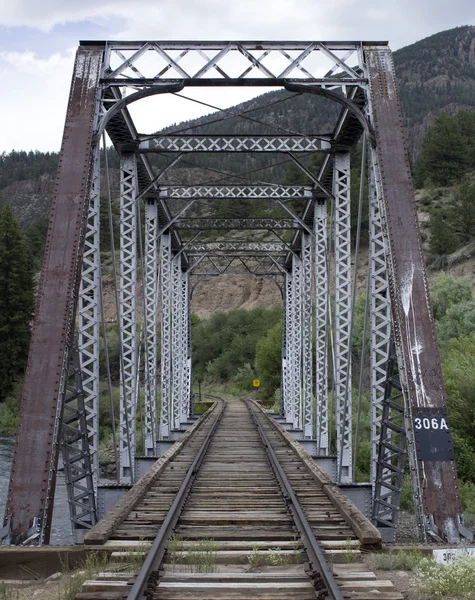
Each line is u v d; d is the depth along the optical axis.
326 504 10.00
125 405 16.89
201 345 88.12
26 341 51.81
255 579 6.05
